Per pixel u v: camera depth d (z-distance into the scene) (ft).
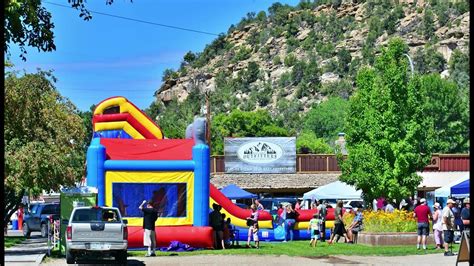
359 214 116.26
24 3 69.87
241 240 121.60
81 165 142.61
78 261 87.56
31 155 99.60
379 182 145.38
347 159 154.30
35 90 102.68
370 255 95.71
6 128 100.83
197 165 104.37
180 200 104.32
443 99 347.15
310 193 157.79
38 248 111.14
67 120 128.77
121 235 83.92
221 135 396.16
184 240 102.47
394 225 111.65
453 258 90.17
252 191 227.81
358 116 149.48
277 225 133.08
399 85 144.56
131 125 118.01
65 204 95.86
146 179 104.06
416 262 85.87
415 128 144.56
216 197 121.19
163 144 106.22
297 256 94.27
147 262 87.66
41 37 73.51
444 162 219.41
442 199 156.15
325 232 126.72
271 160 230.48
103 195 103.19
